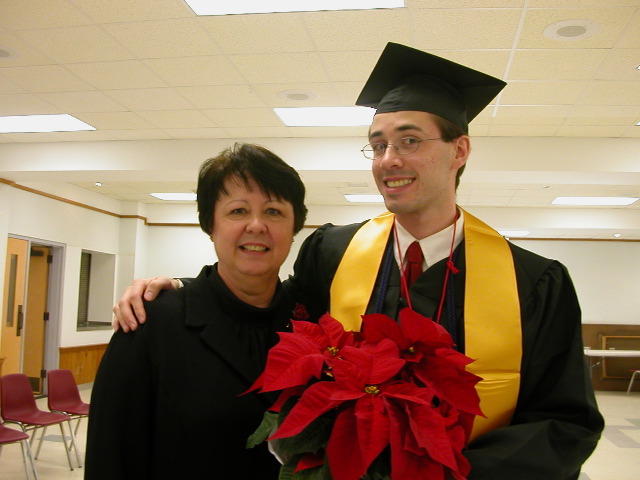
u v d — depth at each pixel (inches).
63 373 208.7
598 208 410.3
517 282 55.2
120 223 428.5
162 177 289.9
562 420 49.8
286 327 57.1
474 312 53.7
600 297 459.5
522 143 260.5
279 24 158.9
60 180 300.2
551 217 416.8
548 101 211.8
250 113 234.7
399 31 160.6
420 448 34.4
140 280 56.0
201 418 49.1
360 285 58.9
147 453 49.9
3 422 181.5
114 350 50.7
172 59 183.2
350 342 43.3
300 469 37.1
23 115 240.2
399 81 58.2
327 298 62.9
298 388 40.1
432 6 146.6
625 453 235.5
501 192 360.2
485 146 262.1
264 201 54.0
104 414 48.7
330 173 273.1
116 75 196.5
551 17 150.6
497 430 47.4
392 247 59.6
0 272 293.7
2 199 296.2
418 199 53.4
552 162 258.1
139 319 51.3
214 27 161.6
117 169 276.2
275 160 55.4
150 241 445.4
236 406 49.9
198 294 54.6
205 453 49.0
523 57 175.2
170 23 159.9
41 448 215.8
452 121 54.8
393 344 40.3
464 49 170.7
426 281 55.0
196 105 225.5
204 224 56.5
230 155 54.9
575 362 51.8
